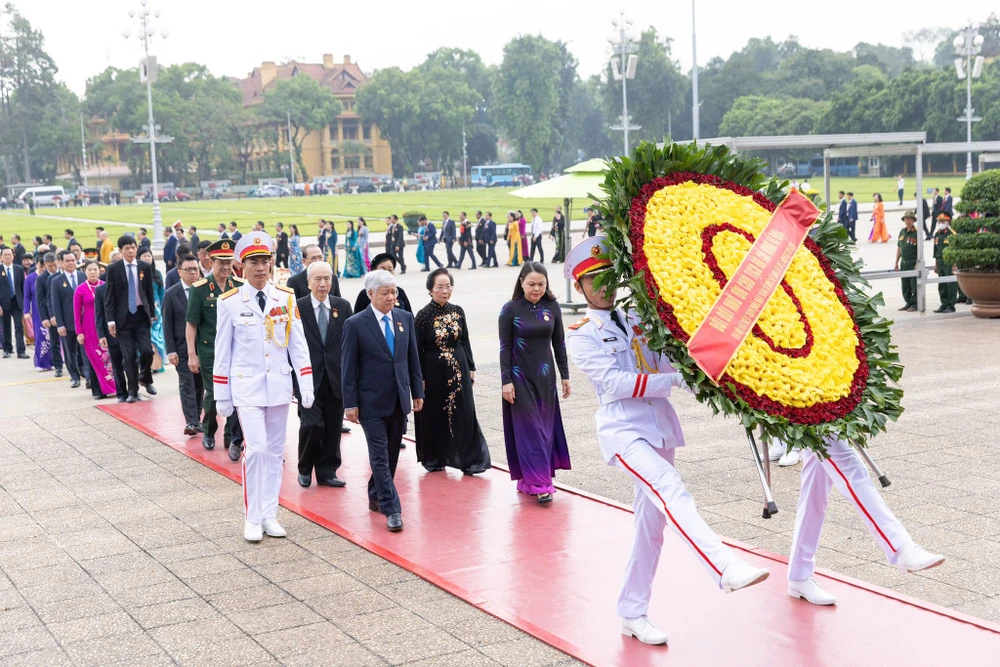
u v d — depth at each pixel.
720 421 10.18
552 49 122.19
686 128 120.62
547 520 7.20
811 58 117.94
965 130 83.19
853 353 4.82
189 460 9.39
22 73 123.38
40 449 9.95
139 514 7.66
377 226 51.84
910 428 9.47
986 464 8.18
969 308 17.80
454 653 4.97
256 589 5.98
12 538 7.12
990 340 14.30
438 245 40.91
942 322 16.27
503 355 7.65
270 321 7.07
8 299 17.12
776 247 4.89
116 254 12.48
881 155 17.09
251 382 7.00
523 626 5.24
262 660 4.96
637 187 4.91
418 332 8.45
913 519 6.90
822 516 5.33
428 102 130.00
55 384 14.20
